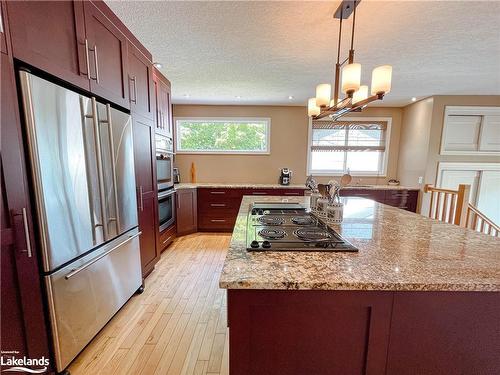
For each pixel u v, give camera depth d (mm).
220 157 4449
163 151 2924
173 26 1797
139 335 1616
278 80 2961
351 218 1637
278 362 874
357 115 4348
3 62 944
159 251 2631
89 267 1423
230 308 828
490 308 835
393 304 829
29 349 1085
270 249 1006
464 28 1769
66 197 1225
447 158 3701
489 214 3793
